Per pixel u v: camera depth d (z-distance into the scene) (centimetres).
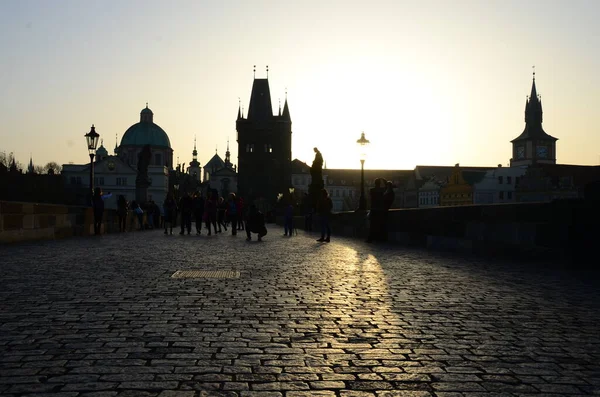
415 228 2172
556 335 645
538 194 12569
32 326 670
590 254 1275
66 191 12688
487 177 13988
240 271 1237
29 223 2212
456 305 829
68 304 810
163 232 3562
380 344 602
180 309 781
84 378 481
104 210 3234
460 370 514
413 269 1298
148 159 5488
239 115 16075
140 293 912
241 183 15150
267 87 15350
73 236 2727
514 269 1297
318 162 4722
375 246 2148
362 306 816
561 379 489
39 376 486
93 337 620
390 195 2464
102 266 1304
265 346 589
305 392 455
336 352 570
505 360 545
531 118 16788
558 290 973
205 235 3100
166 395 444
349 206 17338
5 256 1548
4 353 554
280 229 4828
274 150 15175
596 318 739
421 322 710
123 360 534
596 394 453
